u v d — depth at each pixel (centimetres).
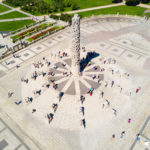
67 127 3344
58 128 3334
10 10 9225
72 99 3916
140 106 3762
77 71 4438
